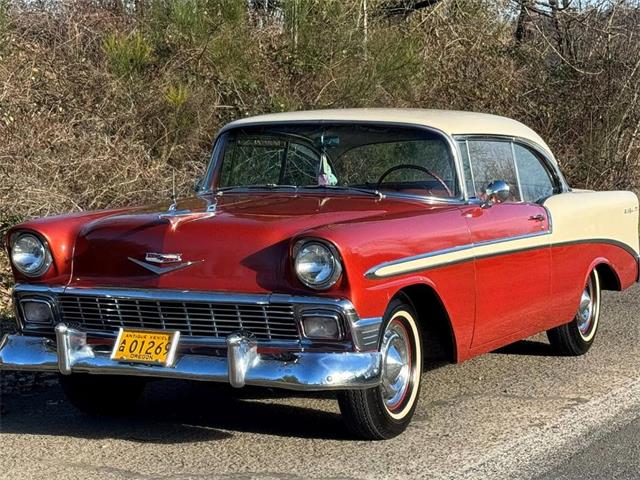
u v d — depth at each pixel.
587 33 17.33
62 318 5.13
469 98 15.82
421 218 5.30
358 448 5.01
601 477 4.62
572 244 6.81
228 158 6.38
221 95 12.61
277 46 13.61
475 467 4.72
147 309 4.91
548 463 4.80
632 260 7.79
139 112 11.72
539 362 7.07
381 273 4.81
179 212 5.15
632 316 8.80
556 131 16.64
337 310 4.60
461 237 5.54
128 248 5.02
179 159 11.75
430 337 5.98
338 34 13.78
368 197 5.75
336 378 4.58
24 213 9.49
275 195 5.88
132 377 5.66
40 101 10.98
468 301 5.59
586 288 7.35
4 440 5.18
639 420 5.59
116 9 13.38
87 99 11.34
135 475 4.60
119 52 11.84
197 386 6.43
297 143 6.16
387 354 5.04
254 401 6.02
